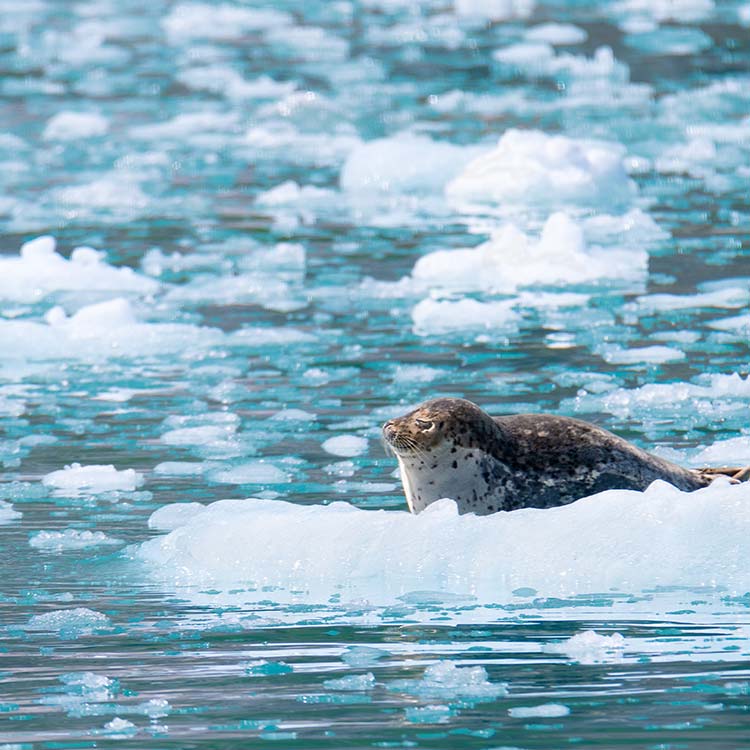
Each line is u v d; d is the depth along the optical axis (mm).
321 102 70688
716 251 43219
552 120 67875
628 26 93188
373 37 94250
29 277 42094
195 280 41688
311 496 23078
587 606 16828
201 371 32625
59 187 56562
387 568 18469
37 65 88000
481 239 46531
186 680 14969
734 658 14852
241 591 18297
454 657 15297
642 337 34156
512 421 20750
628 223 46875
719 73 78688
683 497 18547
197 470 25062
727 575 17344
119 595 18328
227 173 60062
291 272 42750
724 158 59188
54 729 13617
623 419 27359
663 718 13258
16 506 23094
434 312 36719
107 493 23750
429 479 19953
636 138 63781
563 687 14211
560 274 40719
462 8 104000
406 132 66625
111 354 34406
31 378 32406
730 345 33156
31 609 17812
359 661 15344
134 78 83562
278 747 12961
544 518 18734
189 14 103000
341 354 33594
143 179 58844
